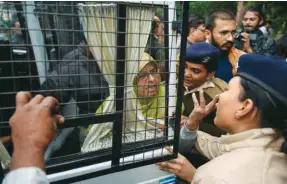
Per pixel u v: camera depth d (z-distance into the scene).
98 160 1.32
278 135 1.13
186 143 1.83
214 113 2.21
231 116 1.17
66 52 1.35
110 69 1.39
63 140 1.42
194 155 2.10
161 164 1.62
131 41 1.40
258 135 1.13
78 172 1.33
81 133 1.45
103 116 1.26
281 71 1.08
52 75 1.28
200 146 1.86
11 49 1.24
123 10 1.31
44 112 0.90
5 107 1.18
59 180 1.22
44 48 1.33
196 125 1.79
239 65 1.19
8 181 0.80
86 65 1.37
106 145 1.48
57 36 1.33
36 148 0.84
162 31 1.55
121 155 1.40
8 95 1.24
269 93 1.09
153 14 1.45
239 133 1.16
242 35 3.49
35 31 1.31
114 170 1.34
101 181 1.46
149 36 1.49
